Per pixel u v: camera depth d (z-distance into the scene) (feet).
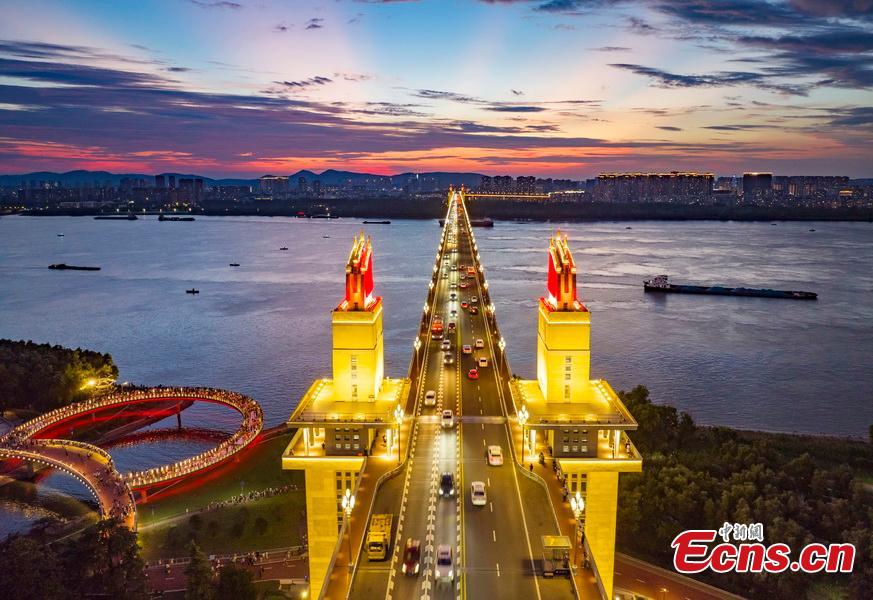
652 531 412.16
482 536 250.16
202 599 320.09
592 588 222.07
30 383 628.28
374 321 328.90
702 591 359.87
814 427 618.03
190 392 620.49
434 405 371.97
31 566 313.73
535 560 236.43
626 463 306.35
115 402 599.98
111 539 333.62
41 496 491.31
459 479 292.20
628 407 531.91
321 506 314.55
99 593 331.36
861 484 425.69
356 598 217.36
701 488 424.05
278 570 370.12
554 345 323.57
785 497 406.62
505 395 388.57
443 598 216.54
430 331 526.57
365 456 308.81
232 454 506.89
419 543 239.30
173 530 408.26
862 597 334.24
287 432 570.46
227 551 392.68
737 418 634.84
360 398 327.88
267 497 454.81
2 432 572.92
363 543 246.47
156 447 594.65
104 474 459.32
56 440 509.35
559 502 272.72
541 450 319.06
